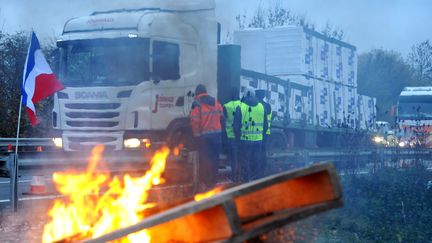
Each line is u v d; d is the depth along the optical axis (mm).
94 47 15227
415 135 16547
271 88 19859
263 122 14609
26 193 12414
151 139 14906
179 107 15555
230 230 3980
